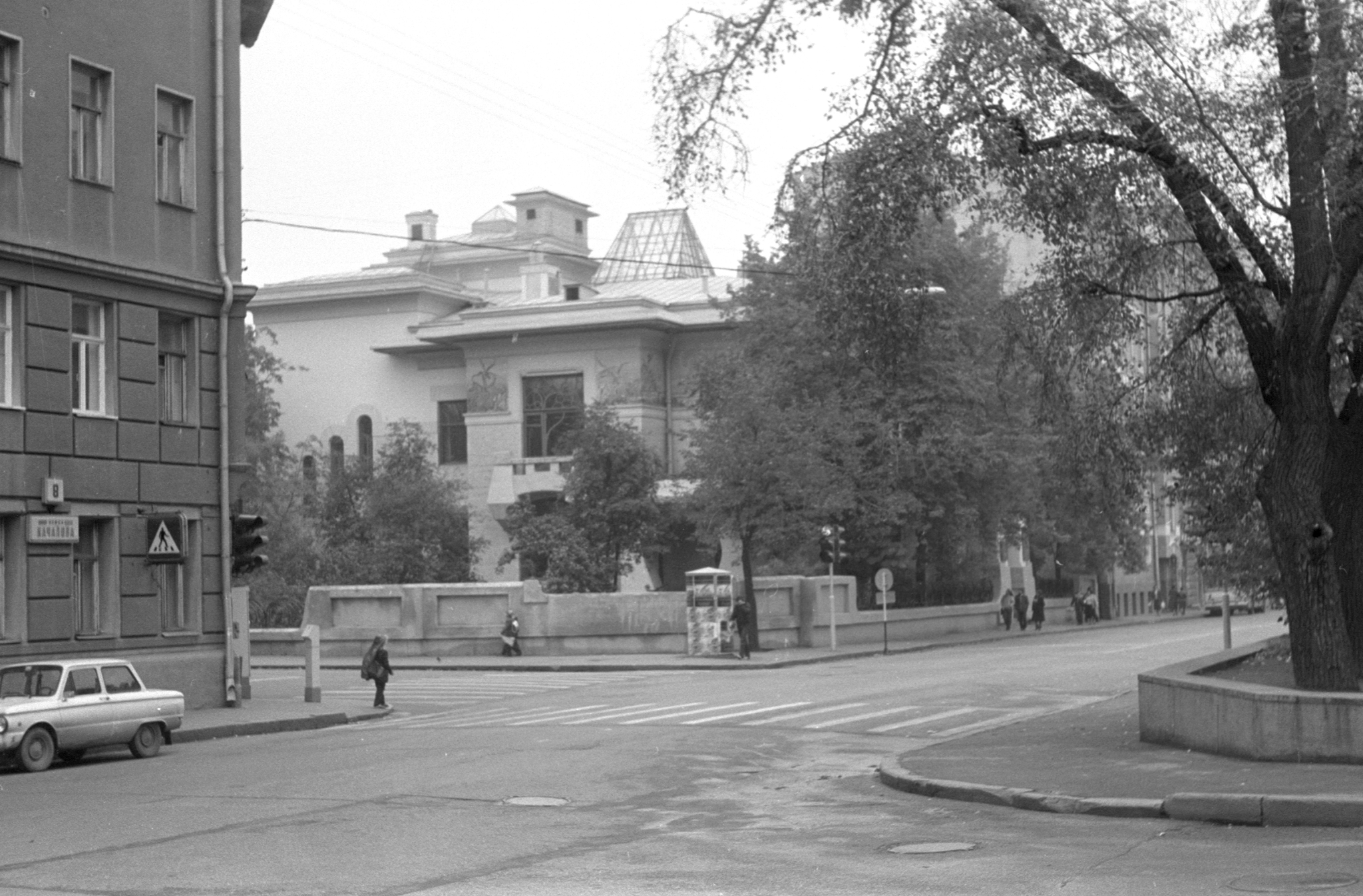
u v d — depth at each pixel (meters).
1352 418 17.14
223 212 31.75
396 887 11.15
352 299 83.94
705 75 17.67
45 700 21.61
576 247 98.94
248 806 15.98
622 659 48.88
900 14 17.09
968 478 60.38
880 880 10.95
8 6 26.88
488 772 18.97
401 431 74.94
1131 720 22.52
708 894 10.56
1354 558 17.17
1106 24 16.39
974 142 17.09
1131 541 79.31
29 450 27.00
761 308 56.06
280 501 67.94
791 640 54.75
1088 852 11.97
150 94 30.09
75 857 12.77
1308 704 15.60
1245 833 12.75
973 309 52.06
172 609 30.86
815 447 51.03
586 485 63.66
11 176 26.81
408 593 52.31
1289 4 16.44
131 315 29.36
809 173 18.44
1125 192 17.72
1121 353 19.81
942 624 64.69
